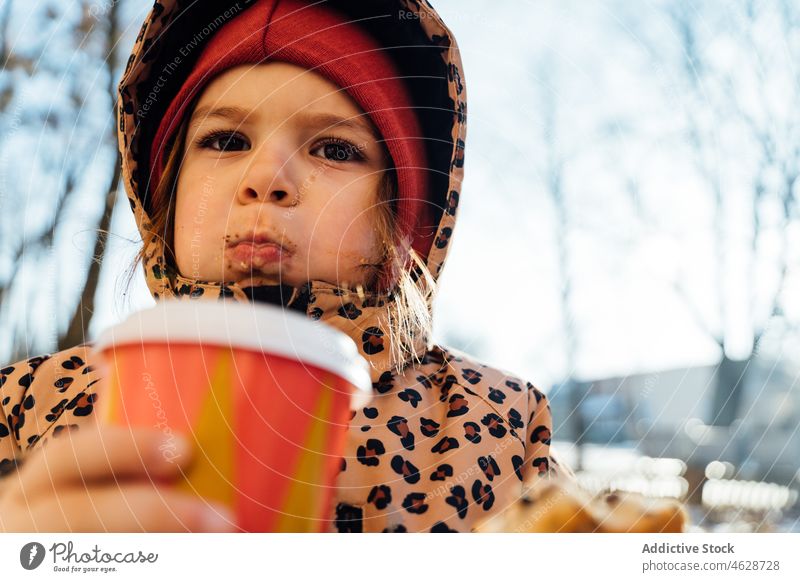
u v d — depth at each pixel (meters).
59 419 0.77
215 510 0.36
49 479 0.34
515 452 0.79
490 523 0.65
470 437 0.78
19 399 0.82
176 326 0.38
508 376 0.92
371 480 0.73
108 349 0.40
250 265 0.81
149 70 0.98
